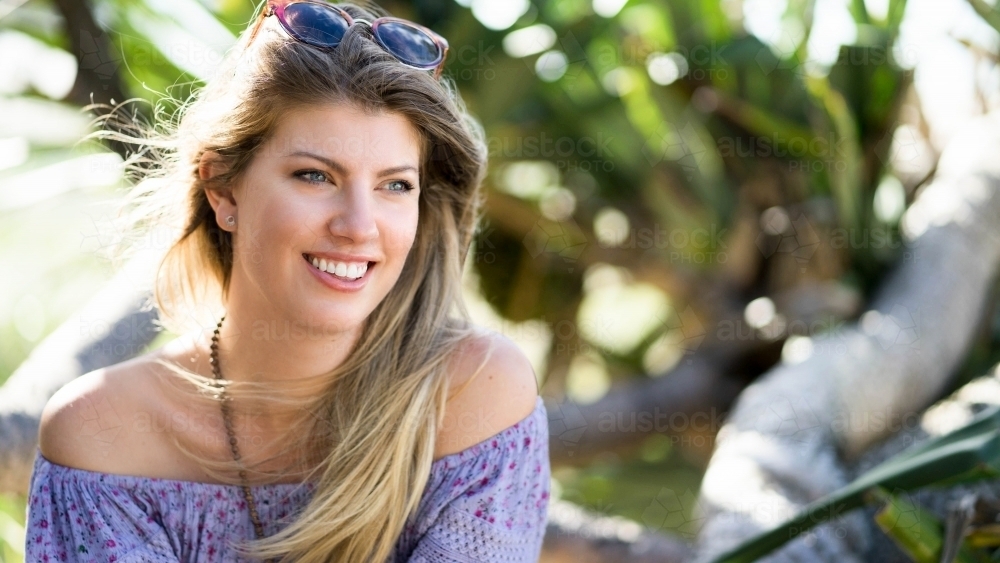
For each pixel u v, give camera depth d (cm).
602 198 304
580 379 348
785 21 280
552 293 324
